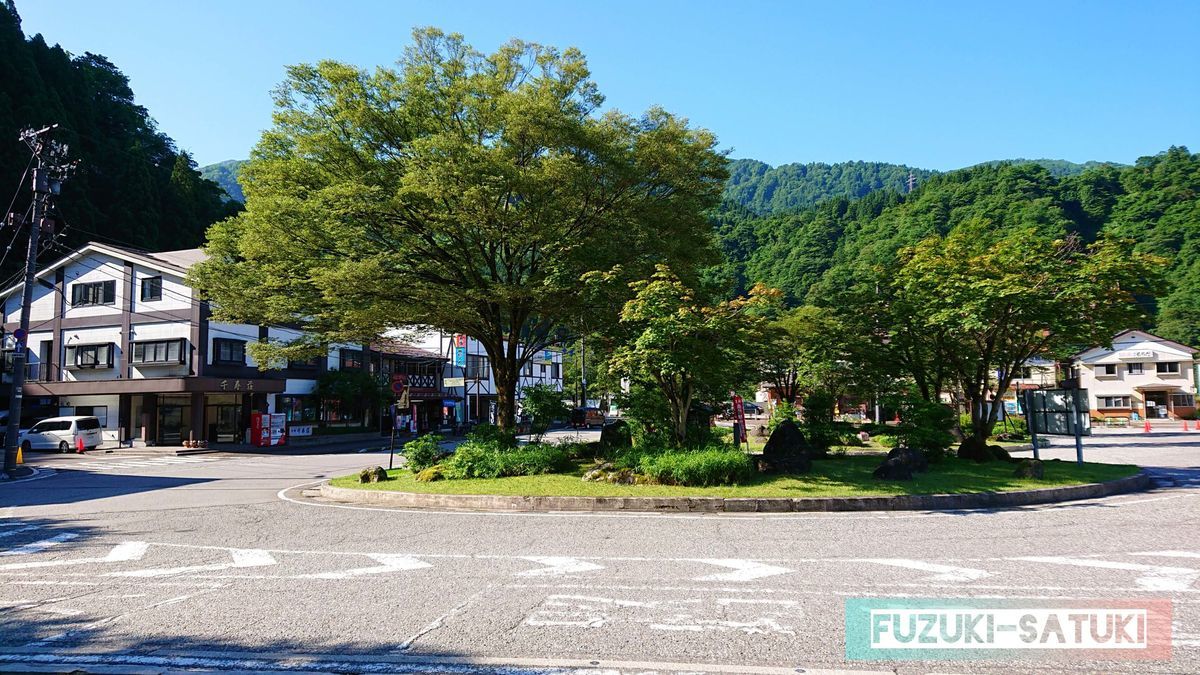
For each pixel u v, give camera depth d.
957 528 8.95
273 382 32.78
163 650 4.56
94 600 5.82
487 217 13.23
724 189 16.83
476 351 52.47
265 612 5.37
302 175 14.46
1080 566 6.61
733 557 7.22
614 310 14.57
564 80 15.23
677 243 14.71
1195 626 4.79
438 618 5.15
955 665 4.17
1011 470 13.98
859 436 28.08
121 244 37.28
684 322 12.40
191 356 29.52
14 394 19.53
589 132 13.88
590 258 13.87
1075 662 4.19
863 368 17.89
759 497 10.95
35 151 20.92
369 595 5.84
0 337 33.94
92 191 37.97
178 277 29.92
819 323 19.19
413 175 12.94
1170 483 14.05
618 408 16.12
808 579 6.21
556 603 5.52
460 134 14.27
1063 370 39.75
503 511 10.98
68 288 32.50
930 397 18.17
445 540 8.46
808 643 4.54
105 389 30.14
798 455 14.10
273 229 13.94
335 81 14.34
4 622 5.24
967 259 14.52
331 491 13.49
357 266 13.11
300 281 14.59
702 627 4.87
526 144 13.89
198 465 22.50
